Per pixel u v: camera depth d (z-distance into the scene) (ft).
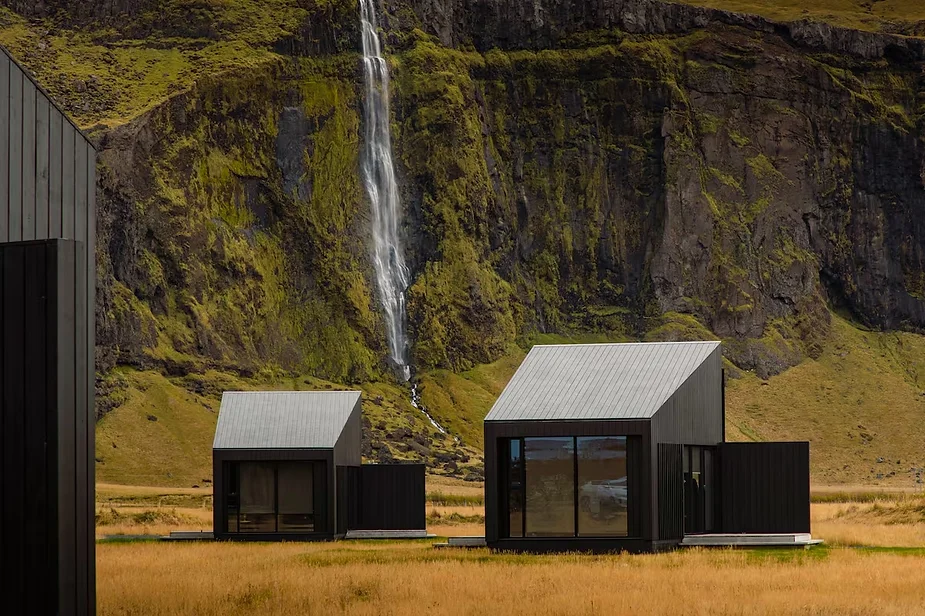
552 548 266.16
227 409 360.48
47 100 136.26
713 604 172.04
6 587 113.29
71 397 115.03
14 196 131.03
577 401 272.72
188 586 199.82
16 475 113.50
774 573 211.61
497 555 260.42
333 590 191.72
